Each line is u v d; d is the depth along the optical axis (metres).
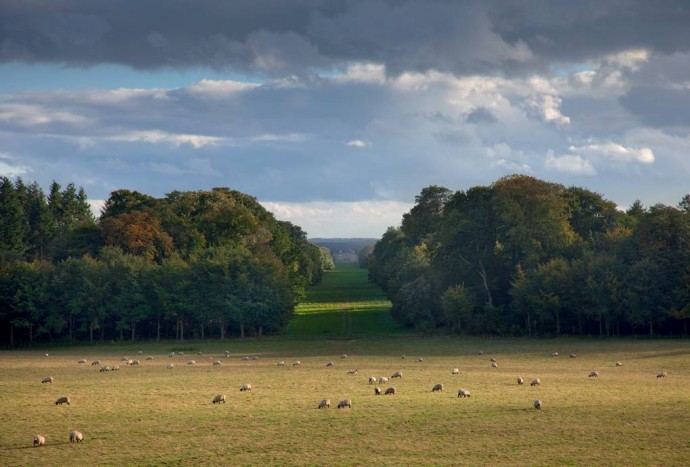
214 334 197.38
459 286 181.62
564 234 183.25
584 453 52.69
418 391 80.94
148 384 90.88
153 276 189.88
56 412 70.12
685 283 156.25
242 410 69.94
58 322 185.12
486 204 186.25
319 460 52.31
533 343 156.25
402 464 50.88
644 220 169.50
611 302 161.25
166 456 53.97
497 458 51.94
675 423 60.94
